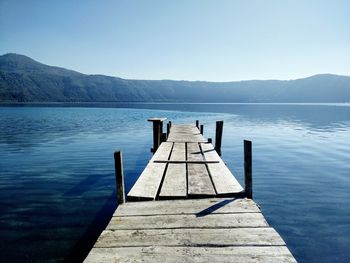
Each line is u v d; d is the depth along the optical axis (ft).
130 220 15.67
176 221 15.44
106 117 161.48
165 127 110.11
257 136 79.71
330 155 51.80
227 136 79.77
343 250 19.24
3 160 46.96
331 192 30.81
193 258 11.93
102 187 32.55
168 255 12.19
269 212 25.36
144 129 97.14
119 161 18.25
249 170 19.13
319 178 36.35
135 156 51.65
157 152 34.83
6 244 19.60
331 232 21.67
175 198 19.07
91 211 25.50
